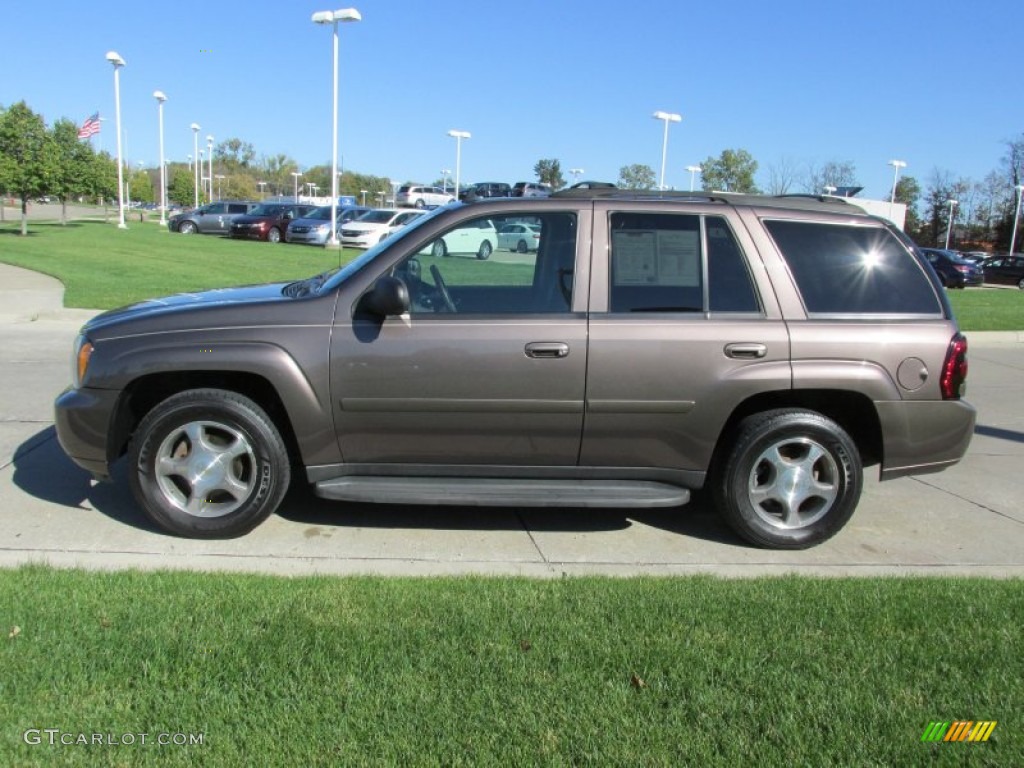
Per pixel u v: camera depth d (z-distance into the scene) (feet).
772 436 14.66
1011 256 128.98
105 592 11.60
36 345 33.45
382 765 8.11
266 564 13.60
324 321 14.12
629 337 14.12
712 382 14.28
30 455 19.02
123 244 93.97
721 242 14.70
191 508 14.56
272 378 13.97
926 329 14.76
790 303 14.60
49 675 9.37
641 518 16.70
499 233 14.48
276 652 10.00
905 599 12.21
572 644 10.44
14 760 8.04
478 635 10.60
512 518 16.38
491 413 14.23
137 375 14.10
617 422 14.38
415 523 15.85
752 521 15.01
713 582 12.85
